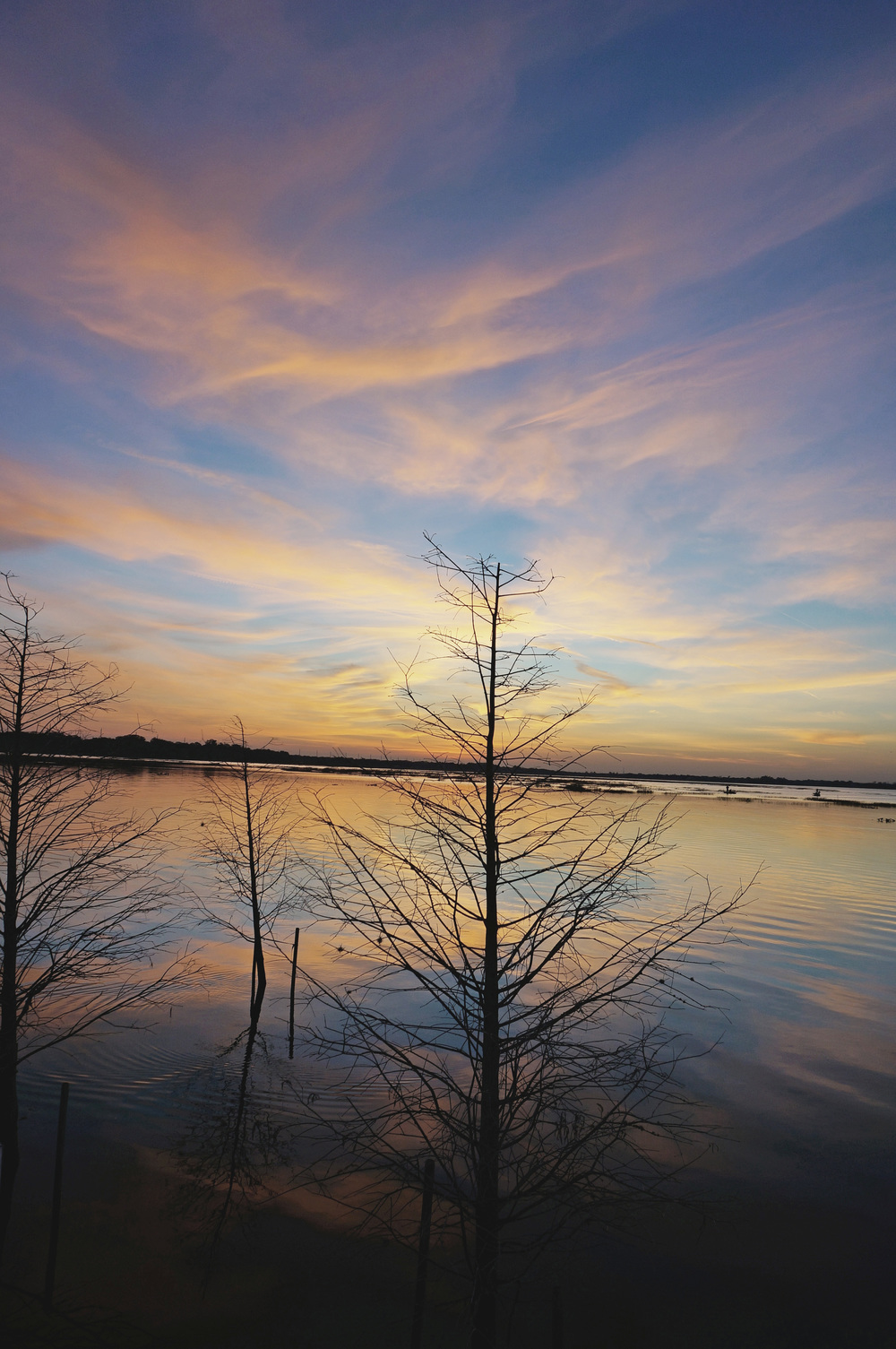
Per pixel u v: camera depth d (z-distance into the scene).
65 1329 9.67
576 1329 10.16
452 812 9.53
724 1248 11.86
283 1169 13.24
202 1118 14.97
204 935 29.86
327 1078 16.97
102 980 22.88
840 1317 10.57
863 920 37.06
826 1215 12.69
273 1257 11.12
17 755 11.24
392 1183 12.95
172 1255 11.07
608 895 10.34
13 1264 10.85
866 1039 21.33
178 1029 19.91
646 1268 11.38
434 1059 17.83
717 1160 14.29
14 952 11.25
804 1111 16.58
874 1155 14.77
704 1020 21.84
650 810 109.31
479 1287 7.79
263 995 22.78
